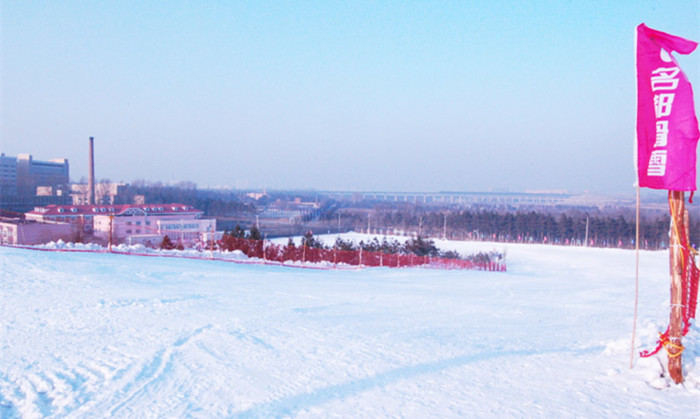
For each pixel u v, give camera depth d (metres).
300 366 6.05
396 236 93.81
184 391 5.08
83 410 4.55
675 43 5.08
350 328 8.55
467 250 70.38
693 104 5.05
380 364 6.20
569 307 13.67
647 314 12.09
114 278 13.28
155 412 4.52
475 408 4.70
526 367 6.21
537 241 100.00
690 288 6.09
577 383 5.50
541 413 4.57
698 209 92.19
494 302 14.22
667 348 5.42
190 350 6.61
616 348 6.99
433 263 40.47
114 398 4.84
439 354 6.81
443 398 4.98
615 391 5.21
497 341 7.95
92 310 8.94
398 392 5.14
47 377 5.38
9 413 4.51
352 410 4.61
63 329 7.50
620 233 91.12
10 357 6.04
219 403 4.76
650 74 5.17
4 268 13.51
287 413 4.53
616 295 17.88
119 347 6.61
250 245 32.28
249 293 12.64
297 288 14.68
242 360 6.24
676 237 5.38
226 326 8.12
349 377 5.64
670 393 5.14
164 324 8.09
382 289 16.20
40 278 12.34
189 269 17.47
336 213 136.12
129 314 8.77
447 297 14.87
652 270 41.25
